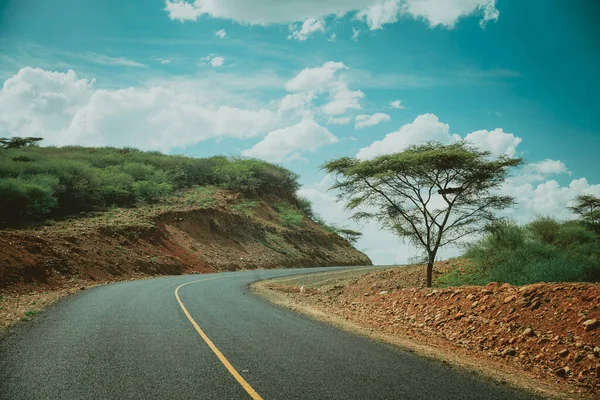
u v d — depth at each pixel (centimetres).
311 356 675
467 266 1959
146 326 851
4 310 1005
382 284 2045
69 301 1164
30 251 1741
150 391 486
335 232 6378
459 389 547
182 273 2683
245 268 3419
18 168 2891
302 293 1969
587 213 2875
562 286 1064
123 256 2356
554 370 750
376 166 1889
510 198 1820
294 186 6306
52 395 461
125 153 5119
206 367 590
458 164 1745
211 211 3825
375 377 577
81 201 3005
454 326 1113
